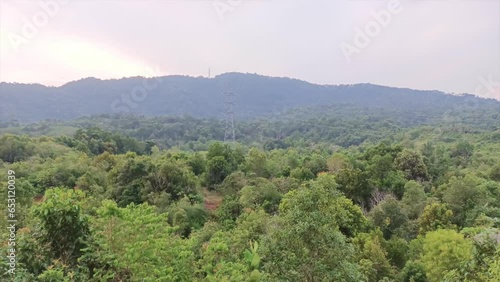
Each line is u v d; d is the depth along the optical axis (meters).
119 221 8.71
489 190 33.66
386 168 38.22
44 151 46.56
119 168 34.84
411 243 23.89
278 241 10.10
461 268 7.73
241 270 11.54
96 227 8.52
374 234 22.92
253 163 44.31
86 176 34.25
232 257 14.32
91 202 15.66
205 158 49.12
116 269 8.20
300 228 9.84
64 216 7.81
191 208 30.64
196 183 37.31
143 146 70.81
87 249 7.75
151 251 8.59
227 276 10.40
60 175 34.41
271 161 46.59
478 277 7.39
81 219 7.96
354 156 48.56
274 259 9.83
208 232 23.89
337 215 10.98
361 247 20.95
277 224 11.97
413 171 40.78
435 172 43.78
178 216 28.33
